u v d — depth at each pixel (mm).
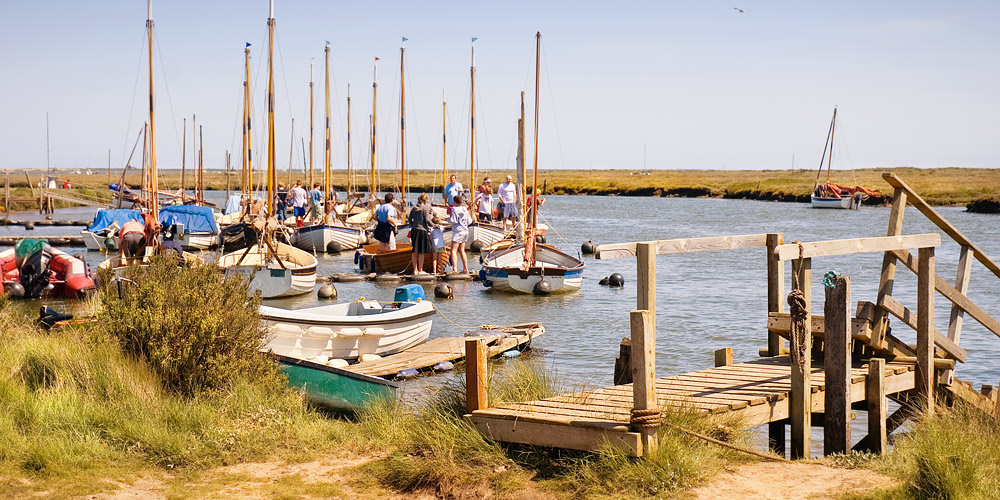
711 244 9367
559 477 7492
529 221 35219
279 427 9164
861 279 28484
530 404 8516
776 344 11297
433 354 14898
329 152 51000
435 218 29594
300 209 43594
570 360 15992
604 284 28422
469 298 25047
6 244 42281
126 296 10797
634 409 7324
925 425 8641
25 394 9195
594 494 7043
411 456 8070
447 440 7988
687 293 25750
